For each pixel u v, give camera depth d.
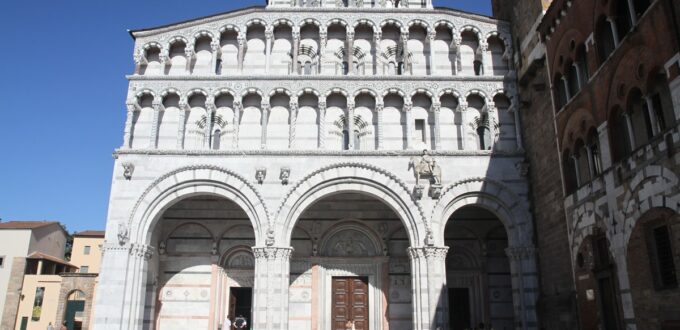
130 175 32.78
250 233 37.09
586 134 26.47
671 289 19.67
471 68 37.16
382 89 35.09
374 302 36.28
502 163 33.84
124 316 30.81
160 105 34.66
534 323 31.41
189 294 36.03
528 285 31.91
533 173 33.19
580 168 27.75
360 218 37.34
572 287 27.97
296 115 34.75
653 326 20.75
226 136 35.16
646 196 21.22
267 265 31.67
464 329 36.41
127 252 31.58
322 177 33.06
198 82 35.00
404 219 32.62
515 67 36.19
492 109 34.97
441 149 33.91
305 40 37.19
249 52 36.84
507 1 38.34
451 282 37.03
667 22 19.58
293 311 35.91
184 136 34.84
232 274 36.75
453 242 37.53
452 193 33.09
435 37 37.25
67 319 59.00
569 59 28.44
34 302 64.81
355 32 37.50
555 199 30.12
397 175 33.12
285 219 32.41
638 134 22.30
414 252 32.03
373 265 36.94
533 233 32.75
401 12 37.00
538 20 32.62
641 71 21.41
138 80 34.88
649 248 21.11
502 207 33.34
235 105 34.59
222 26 36.50
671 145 19.55
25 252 68.44
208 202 37.34
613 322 24.14
